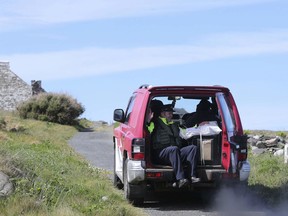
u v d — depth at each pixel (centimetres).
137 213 905
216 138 1019
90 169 1448
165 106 1035
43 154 1564
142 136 998
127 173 1015
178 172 980
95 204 910
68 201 912
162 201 1090
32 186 942
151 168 997
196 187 1030
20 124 3500
